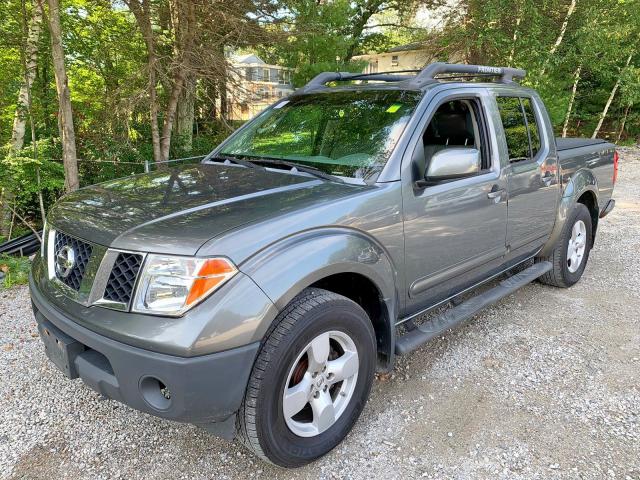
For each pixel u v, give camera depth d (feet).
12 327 13.23
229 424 7.27
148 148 32.91
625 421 9.50
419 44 58.13
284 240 7.47
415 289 10.03
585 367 11.48
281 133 11.77
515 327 13.53
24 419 9.39
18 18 28.07
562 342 12.67
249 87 32.42
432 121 12.43
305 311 7.51
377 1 61.05
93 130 31.71
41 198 28.14
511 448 8.71
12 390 10.30
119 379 7.02
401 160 9.53
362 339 8.61
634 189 35.32
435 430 9.18
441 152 9.59
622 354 12.10
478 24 46.78
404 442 8.85
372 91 11.37
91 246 7.60
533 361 11.72
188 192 8.84
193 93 31.65
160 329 6.63
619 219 26.71
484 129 11.76
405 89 10.89
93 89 34.01
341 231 8.24
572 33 47.44
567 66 51.06
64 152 21.98
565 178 15.03
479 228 11.29
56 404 9.87
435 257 10.26
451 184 10.40
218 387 6.79
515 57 46.26
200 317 6.62
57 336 7.81
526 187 12.82
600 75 58.13
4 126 32.71
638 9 47.09
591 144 17.25
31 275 9.25
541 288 16.56
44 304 8.11
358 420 9.45
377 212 8.84
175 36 30.58
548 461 8.39
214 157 11.98
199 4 28.84
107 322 6.97
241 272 6.94
